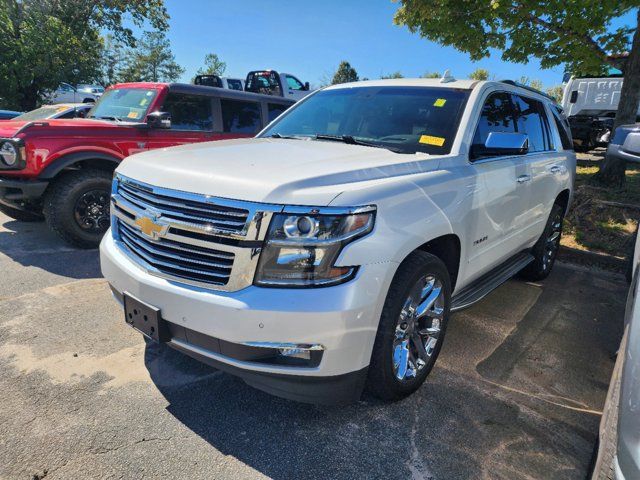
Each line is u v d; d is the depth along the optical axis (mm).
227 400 2713
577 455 2406
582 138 14477
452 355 3359
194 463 2229
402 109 3539
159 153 2887
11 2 19438
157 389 2785
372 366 2465
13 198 5160
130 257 2607
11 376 2838
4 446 2270
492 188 3293
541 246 4773
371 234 2229
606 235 6168
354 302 2156
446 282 2865
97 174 5340
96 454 2252
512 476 2246
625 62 7500
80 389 2746
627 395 1465
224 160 2615
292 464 2256
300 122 3928
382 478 2197
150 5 25312
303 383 2219
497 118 3719
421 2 7688
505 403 2814
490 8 7203
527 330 3844
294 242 2102
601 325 4023
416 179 2631
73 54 21328
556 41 7730
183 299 2248
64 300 3934
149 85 6547
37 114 8211
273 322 2100
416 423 2588
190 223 2260
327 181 2307
